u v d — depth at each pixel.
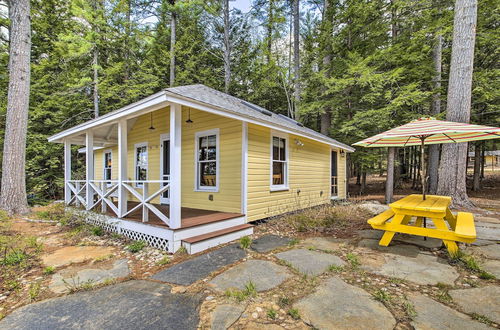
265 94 15.92
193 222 4.19
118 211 4.75
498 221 5.30
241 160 5.22
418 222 4.45
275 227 5.35
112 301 2.31
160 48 14.34
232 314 2.04
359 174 17.55
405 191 14.16
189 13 13.79
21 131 7.19
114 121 4.94
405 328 1.80
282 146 6.64
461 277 2.65
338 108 11.48
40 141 11.85
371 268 2.92
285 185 6.68
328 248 3.74
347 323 1.87
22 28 7.24
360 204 8.24
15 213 6.84
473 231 2.98
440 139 4.55
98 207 6.09
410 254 3.38
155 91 14.97
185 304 2.23
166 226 3.88
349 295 2.30
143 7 14.71
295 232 4.87
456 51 6.80
